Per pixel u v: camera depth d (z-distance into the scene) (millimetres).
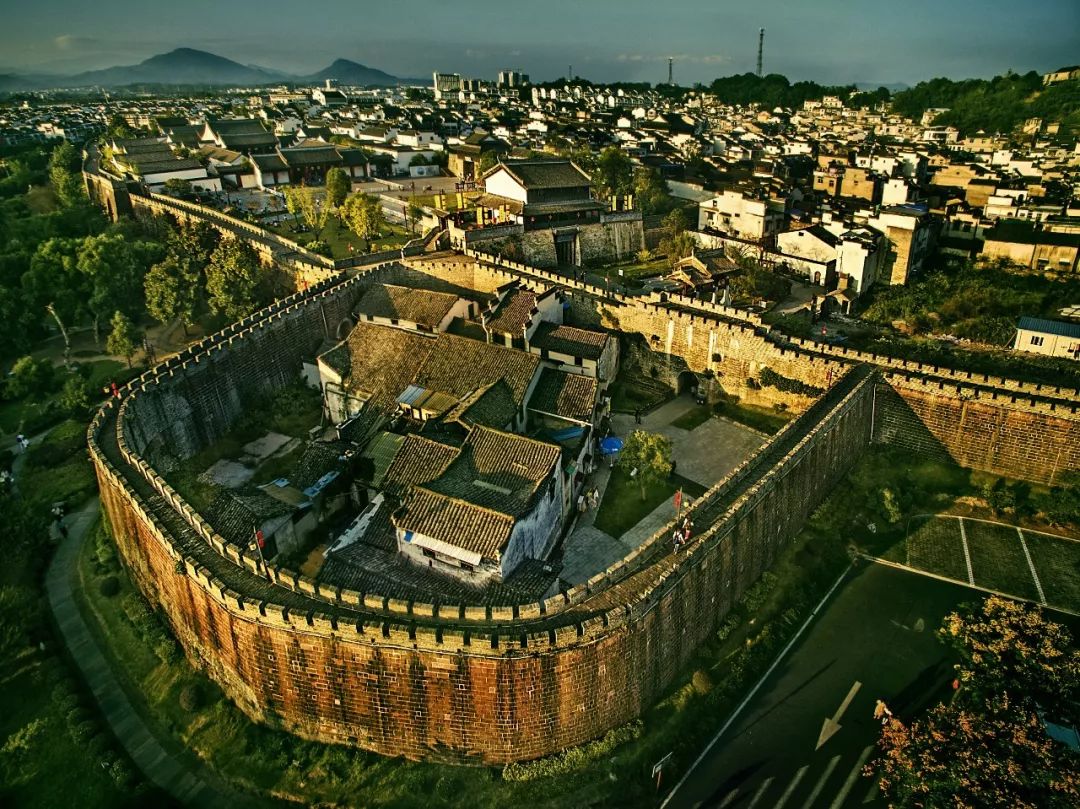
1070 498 58719
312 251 117875
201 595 43031
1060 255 112750
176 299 97938
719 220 143250
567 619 39219
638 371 89125
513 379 68812
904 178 148125
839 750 41906
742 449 72125
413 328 87938
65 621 51594
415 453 56906
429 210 144625
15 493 65688
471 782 39719
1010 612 41688
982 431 65562
